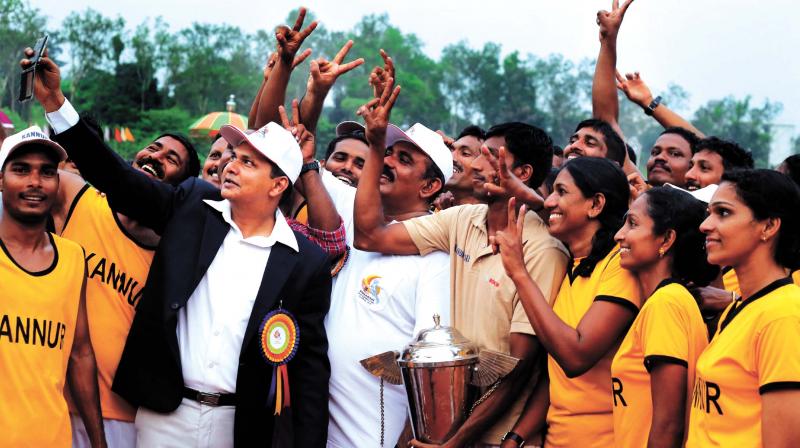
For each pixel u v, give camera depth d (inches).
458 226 164.6
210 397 150.9
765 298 117.1
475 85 4426.7
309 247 160.6
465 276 160.6
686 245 136.9
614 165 151.1
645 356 130.5
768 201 118.2
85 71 2965.1
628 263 139.1
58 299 146.5
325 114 3853.3
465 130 219.6
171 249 154.6
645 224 137.7
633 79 243.1
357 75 4119.1
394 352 158.6
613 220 148.6
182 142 198.2
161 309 150.8
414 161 178.2
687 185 197.5
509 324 155.5
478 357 149.6
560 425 147.0
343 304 169.2
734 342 117.6
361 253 174.2
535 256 153.9
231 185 155.9
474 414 150.6
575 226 149.9
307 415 157.6
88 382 153.6
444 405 147.4
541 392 155.2
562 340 138.2
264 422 153.4
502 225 158.2
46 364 144.6
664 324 129.0
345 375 165.0
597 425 143.6
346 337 165.8
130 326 160.4
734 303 124.6
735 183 120.7
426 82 4333.2
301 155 161.9
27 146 144.3
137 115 2544.3
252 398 152.2
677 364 127.6
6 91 2507.4
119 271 161.5
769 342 113.1
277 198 159.6
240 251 156.9
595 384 144.2
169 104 2896.2
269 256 156.6
